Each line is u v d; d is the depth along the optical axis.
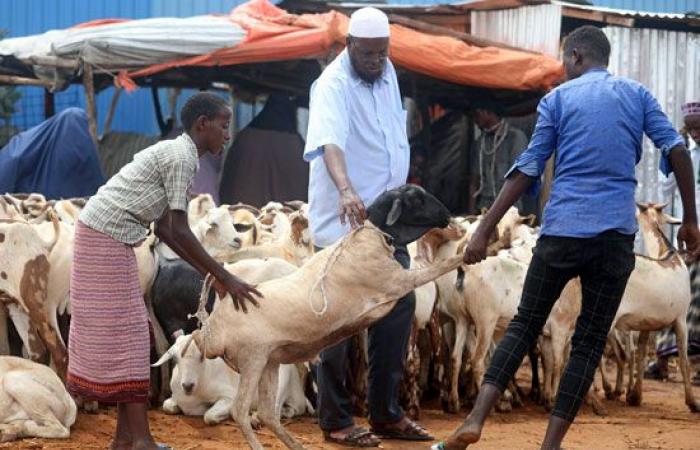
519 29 14.68
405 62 13.33
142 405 5.97
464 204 16.83
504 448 7.13
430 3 17.81
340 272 5.80
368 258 5.79
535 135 6.04
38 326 7.62
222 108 6.03
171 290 8.09
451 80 13.60
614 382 11.16
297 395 8.16
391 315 6.83
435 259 8.57
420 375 9.16
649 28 14.89
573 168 5.92
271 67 15.48
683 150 5.91
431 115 17.86
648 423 8.45
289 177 15.30
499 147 15.16
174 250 6.02
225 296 5.97
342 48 13.12
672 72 15.03
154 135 17.50
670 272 9.29
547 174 14.22
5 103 17.20
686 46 15.10
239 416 5.87
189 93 18.23
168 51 13.17
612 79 6.08
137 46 13.20
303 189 15.43
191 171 5.91
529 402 9.49
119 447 6.04
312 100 6.84
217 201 14.35
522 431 7.89
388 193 6.43
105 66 13.53
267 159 15.23
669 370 12.10
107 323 5.86
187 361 7.67
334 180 6.41
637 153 6.03
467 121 16.78
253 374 5.86
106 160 16.77
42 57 13.59
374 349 6.91
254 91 16.70
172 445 7.00
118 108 18.33
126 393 5.89
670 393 10.54
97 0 17.88
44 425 7.01
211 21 13.35
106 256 5.85
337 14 13.09
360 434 6.84
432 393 9.43
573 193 5.89
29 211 9.29
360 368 8.28
